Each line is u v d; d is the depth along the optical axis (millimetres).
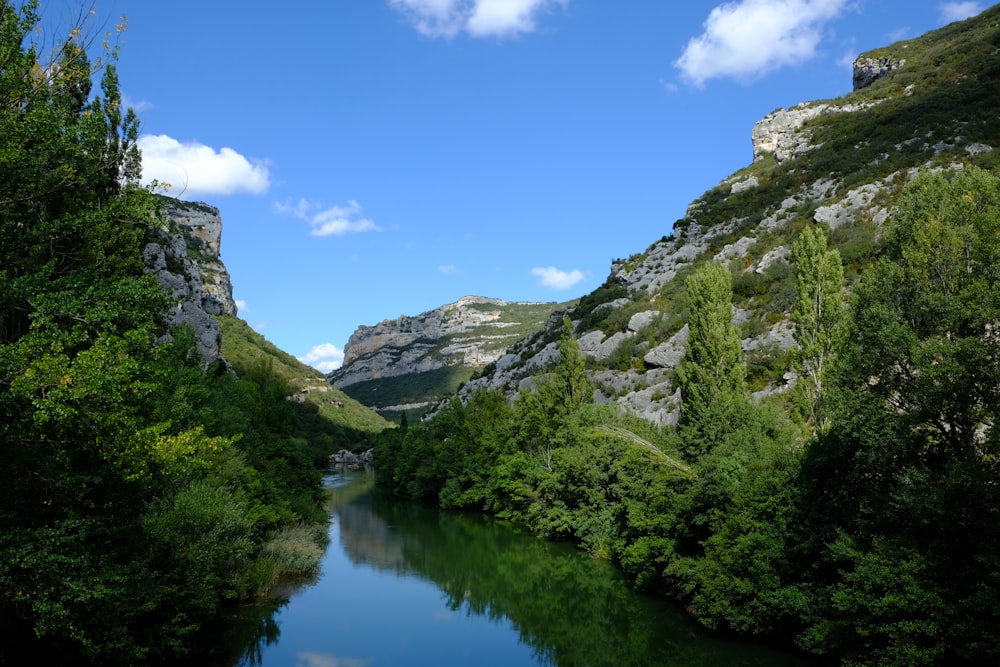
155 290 19516
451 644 34094
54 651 21625
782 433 35625
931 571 21172
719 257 89188
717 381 47906
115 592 18781
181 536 27859
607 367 81188
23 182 19281
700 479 33406
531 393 75938
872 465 25016
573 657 31797
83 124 20109
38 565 16875
